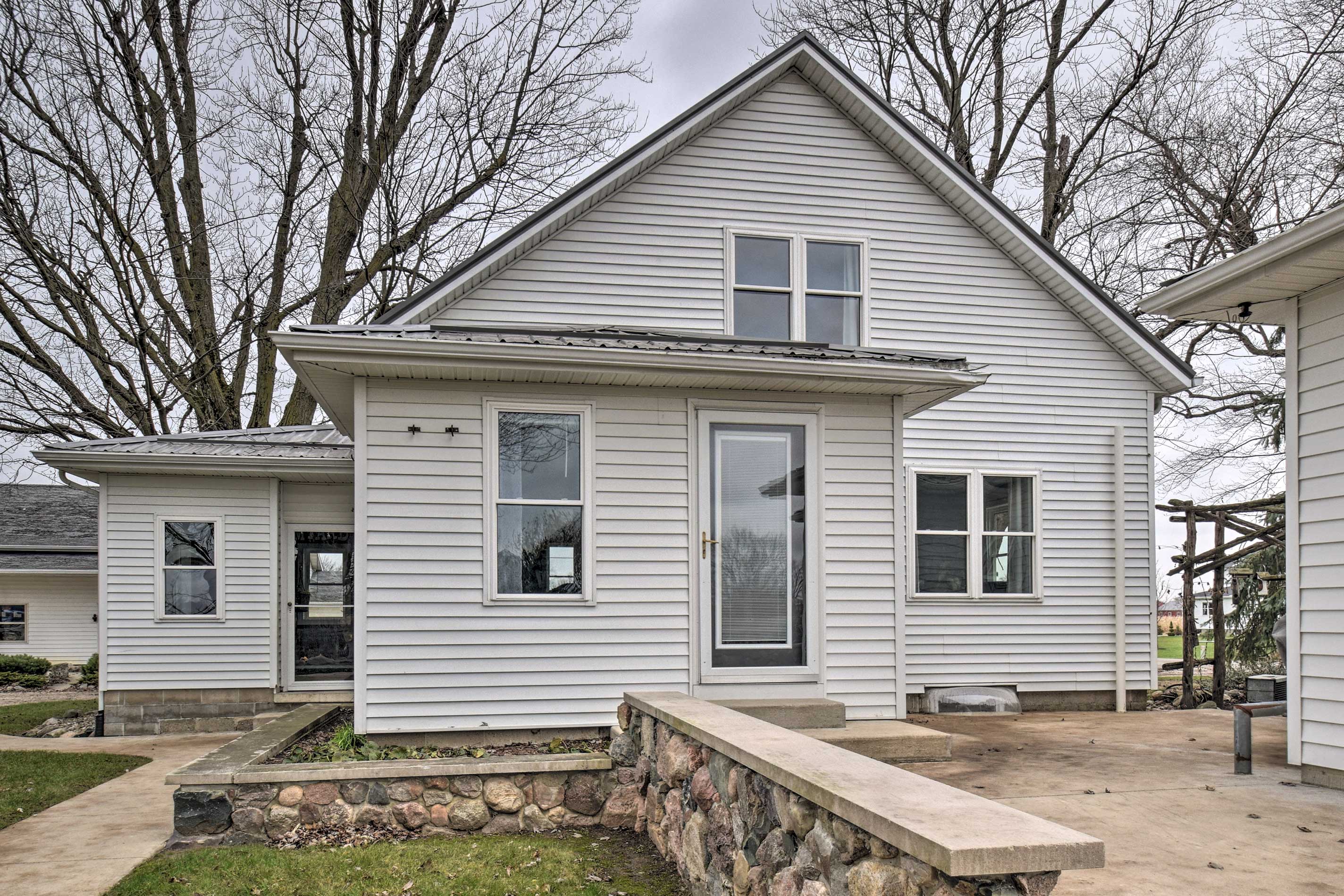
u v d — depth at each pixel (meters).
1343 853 4.74
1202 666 17.69
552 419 7.43
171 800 7.74
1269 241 6.00
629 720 6.69
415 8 19.19
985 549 11.27
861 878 3.12
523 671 7.13
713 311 10.61
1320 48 17.61
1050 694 11.24
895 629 7.78
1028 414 11.41
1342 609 6.20
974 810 3.01
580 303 10.29
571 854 5.68
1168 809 5.70
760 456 7.70
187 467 11.80
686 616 7.43
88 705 16.73
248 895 5.00
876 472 7.86
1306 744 6.46
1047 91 20.16
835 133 11.12
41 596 24.08
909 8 19.77
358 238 19.11
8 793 8.02
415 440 7.14
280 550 12.42
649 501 7.47
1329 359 6.40
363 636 6.94
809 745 4.35
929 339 11.20
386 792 6.17
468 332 7.17
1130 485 11.66
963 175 11.06
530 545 7.29
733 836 4.51
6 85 17.58
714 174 10.76
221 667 12.11
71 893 5.17
